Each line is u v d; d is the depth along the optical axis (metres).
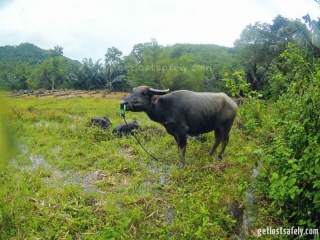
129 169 5.51
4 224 3.72
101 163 5.80
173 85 23.16
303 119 3.69
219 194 4.27
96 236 3.60
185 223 3.72
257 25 20.84
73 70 31.34
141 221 3.96
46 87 30.94
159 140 7.24
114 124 8.77
